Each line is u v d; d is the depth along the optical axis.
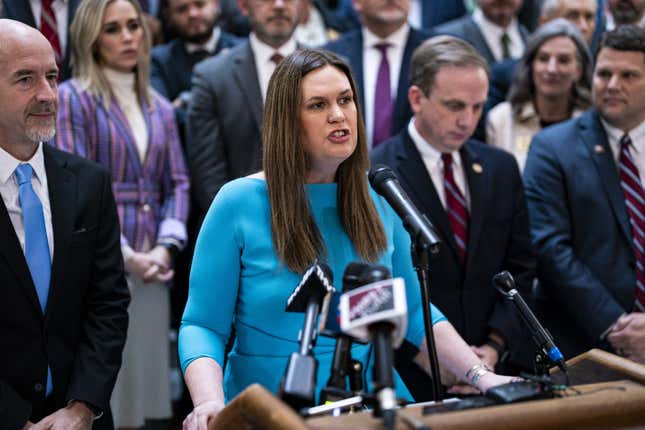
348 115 3.24
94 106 5.34
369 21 6.24
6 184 3.79
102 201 4.06
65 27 5.70
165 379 5.64
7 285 3.70
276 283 3.25
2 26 3.72
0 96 3.69
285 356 3.24
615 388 2.60
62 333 3.87
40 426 3.68
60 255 3.84
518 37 7.20
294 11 6.01
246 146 5.75
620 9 6.96
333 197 3.41
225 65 5.92
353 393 2.36
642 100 5.05
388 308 2.12
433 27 8.14
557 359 2.88
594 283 4.94
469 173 4.81
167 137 5.68
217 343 3.29
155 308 5.56
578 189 5.11
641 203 5.07
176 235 5.47
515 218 4.88
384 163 4.80
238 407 2.32
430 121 4.68
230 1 7.63
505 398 2.44
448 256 4.66
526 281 4.82
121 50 5.41
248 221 3.32
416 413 2.39
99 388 3.84
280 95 3.28
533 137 5.44
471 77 4.57
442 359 3.43
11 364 3.71
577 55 5.93
